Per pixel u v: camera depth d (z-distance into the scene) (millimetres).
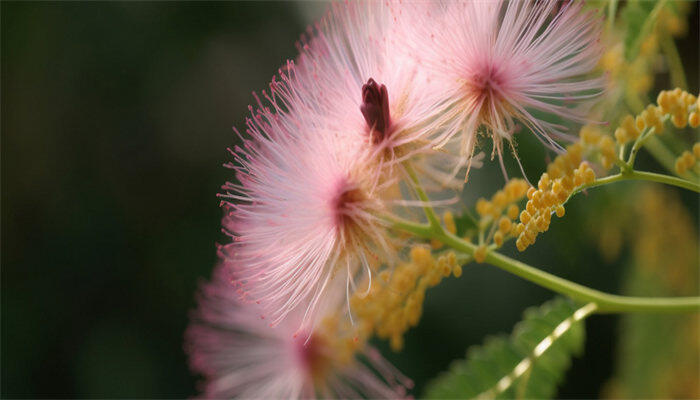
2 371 946
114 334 969
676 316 482
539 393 424
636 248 490
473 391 430
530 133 446
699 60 469
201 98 1022
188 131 1021
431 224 403
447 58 395
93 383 938
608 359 797
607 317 810
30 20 991
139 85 1014
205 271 969
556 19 394
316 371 460
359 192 399
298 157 399
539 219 378
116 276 993
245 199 398
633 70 431
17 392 944
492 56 394
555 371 424
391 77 399
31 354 965
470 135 395
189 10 1021
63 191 1025
